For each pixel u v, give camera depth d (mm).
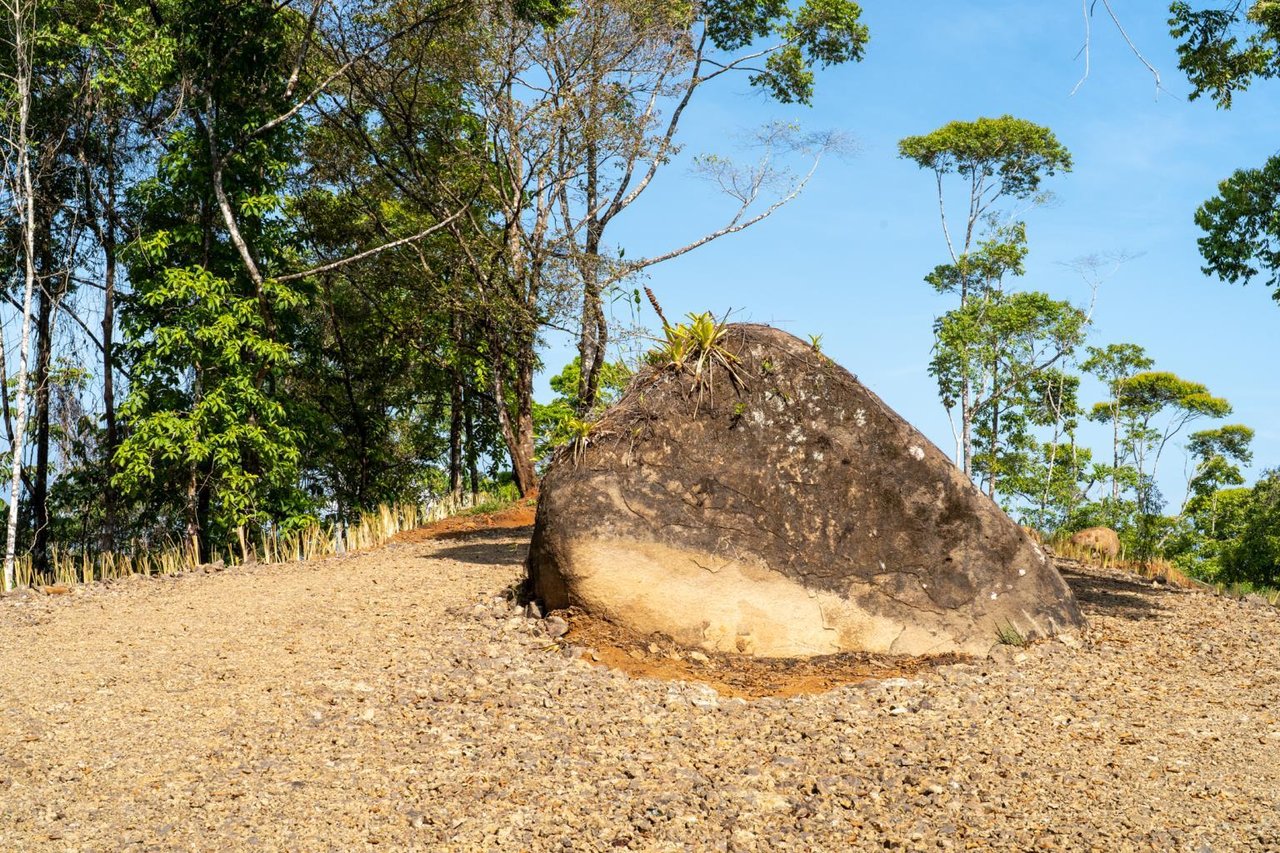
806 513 7672
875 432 7891
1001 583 7852
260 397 14531
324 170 18875
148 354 14141
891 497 7777
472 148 19844
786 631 7414
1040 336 28078
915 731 5926
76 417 16812
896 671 7180
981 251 29578
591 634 7422
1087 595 9898
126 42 14031
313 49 17203
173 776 5207
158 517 17016
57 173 15625
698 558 7469
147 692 6590
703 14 21172
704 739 5816
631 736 5824
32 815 4746
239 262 15109
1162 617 9055
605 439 7844
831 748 5664
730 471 7703
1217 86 15609
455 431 22141
